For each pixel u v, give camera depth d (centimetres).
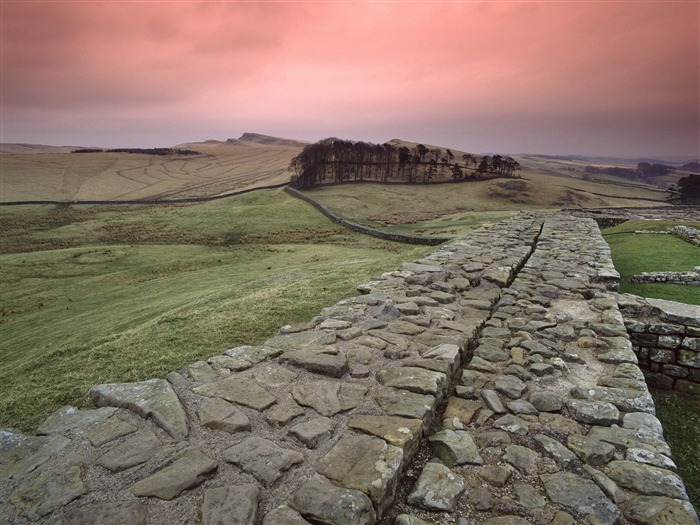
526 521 314
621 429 427
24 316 2720
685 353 799
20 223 7294
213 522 291
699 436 668
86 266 4284
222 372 552
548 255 1403
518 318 772
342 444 385
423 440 429
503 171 15825
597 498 335
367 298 888
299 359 570
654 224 2697
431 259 1300
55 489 332
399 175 13000
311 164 11669
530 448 403
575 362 600
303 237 5703
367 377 533
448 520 320
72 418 442
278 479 343
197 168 19638
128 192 12794
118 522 297
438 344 629
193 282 3017
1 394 796
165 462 363
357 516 298
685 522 308
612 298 894
